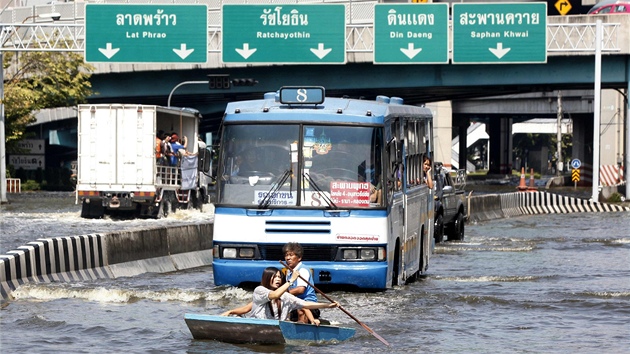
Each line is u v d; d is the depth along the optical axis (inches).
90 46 3860.7
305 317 1133.7
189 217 3176.7
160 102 5634.8
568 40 4207.7
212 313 1298.0
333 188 1427.2
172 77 4862.2
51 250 1555.1
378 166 1432.1
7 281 1441.9
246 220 1430.9
